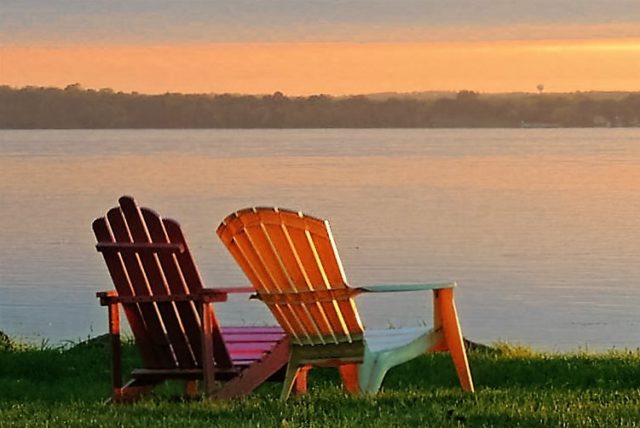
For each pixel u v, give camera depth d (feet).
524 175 360.28
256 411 37.06
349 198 252.62
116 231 39.32
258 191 268.21
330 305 38.50
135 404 38.75
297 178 331.36
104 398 43.47
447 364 50.57
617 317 102.99
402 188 288.71
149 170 385.09
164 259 38.81
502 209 228.22
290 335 39.32
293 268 38.34
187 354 39.75
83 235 173.17
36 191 275.80
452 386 46.55
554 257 150.00
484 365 49.78
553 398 39.42
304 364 39.34
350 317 38.63
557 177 346.74
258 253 38.45
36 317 100.07
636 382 45.98
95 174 359.87
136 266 39.14
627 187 296.71
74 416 36.96
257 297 39.04
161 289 39.14
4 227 186.39
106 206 228.43
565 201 249.34
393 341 40.50
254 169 391.65
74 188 286.05
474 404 37.93
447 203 242.58
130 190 273.33
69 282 122.83
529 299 114.42
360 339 38.93
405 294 114.21
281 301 38.73
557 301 112.78
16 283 122.11
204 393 38.65
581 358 52.54
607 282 126.11
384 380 48.11
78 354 55.42
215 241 159.84
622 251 155.84
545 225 194.49
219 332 39.22
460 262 145.18
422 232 182.29
